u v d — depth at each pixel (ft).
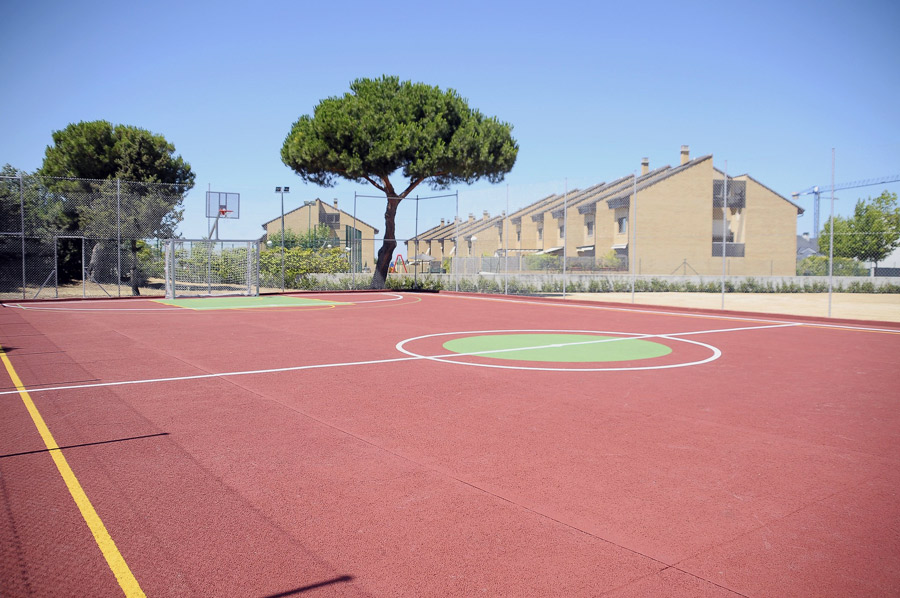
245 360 32.53
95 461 16.26
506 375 28.22
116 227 87.30
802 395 24.13
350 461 16.29
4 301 79.10
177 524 12.44
